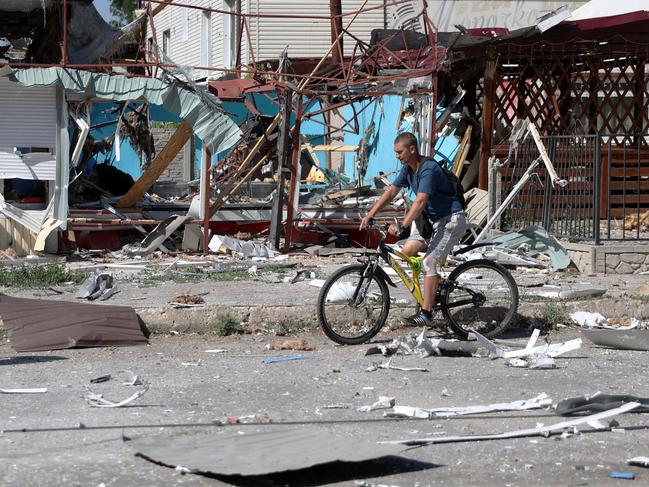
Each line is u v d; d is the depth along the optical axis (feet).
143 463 18.06
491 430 20.99
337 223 54.24
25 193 51.24
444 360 29.30
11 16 52.85
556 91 65.16
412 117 63.57
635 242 45.09
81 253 49.21
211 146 49.34
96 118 73.00
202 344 32.01
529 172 47.67
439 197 30.42
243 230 55.52
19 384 25.59
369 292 33.32
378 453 17.84
